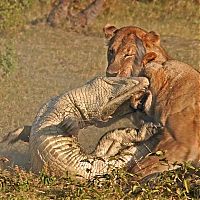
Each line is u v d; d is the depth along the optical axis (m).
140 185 11.85
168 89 13.55
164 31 31.86
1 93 20.94
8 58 22.48
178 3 34.88
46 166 13.05
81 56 27.31
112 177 12.05
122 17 33.97
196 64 26.14
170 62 13.82
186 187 11.53
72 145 13.34
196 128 13.17
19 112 19.14
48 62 26.02
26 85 22.31
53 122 13.45
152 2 35.06
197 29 32.22
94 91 13.55
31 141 13.55
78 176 13.02
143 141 13.33
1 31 30.39
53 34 31.00
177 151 12.97
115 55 14.47
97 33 31.72
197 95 13.43
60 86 22.77
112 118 13.73
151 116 13.63
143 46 14.35
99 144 13.38
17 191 12.11
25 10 33.44
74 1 34.03
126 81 13.40
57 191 12.22
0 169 13.28
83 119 13.62
